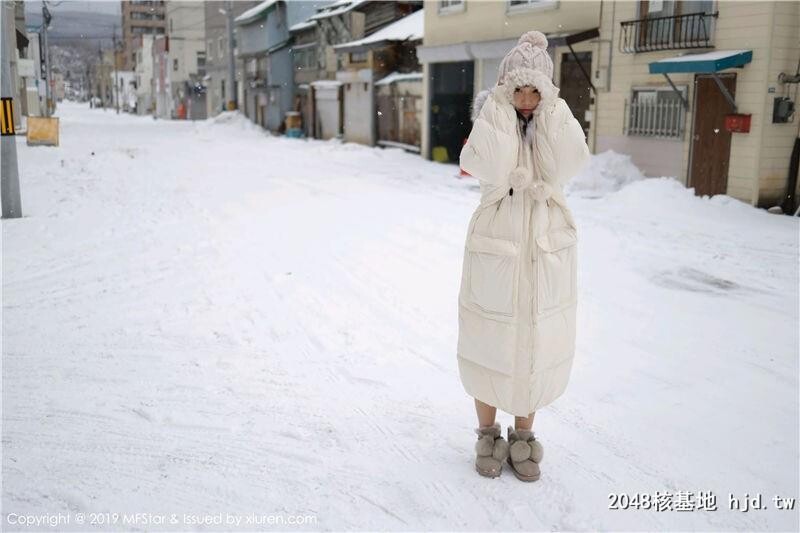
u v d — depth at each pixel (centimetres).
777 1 1101
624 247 855
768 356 487
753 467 329
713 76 1216
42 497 305
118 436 365
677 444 352
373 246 873
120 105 11306
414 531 275
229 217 1104
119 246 887
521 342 302
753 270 745
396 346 511
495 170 292
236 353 499
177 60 7038
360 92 2923
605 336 528
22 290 681
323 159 2308
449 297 645
